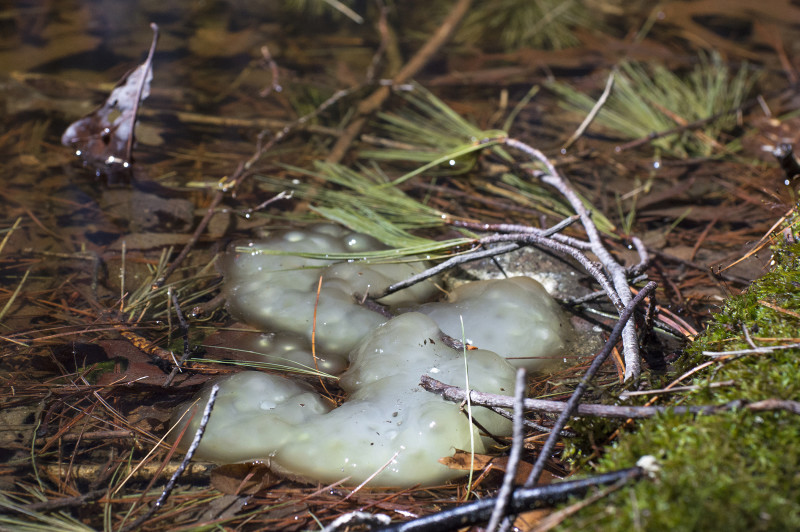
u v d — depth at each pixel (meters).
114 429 1.09
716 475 1.02
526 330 1.14
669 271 1.20
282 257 1.19
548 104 1.38
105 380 1.11
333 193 1.24
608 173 1.29
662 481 1.02
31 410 1.10
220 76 1.39
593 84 1.41
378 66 1.43
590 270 1.13
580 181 1.28
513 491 1.03
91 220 1.21
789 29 1.63
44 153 1.27
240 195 1.25
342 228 1.22
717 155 1.30
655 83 1.41
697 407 1.05
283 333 1.15
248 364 1.13
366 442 1.09
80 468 1.08
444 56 1.46
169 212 1.22
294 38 1.49
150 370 1.12
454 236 1.22
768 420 1.04
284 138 1.31
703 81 1.42
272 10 1.62
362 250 1.21
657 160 1.30
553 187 1.27
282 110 1.35
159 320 1.15
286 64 1.42
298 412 1.10
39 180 1.24
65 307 1.15
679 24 1.66
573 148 1.32
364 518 1.04
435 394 1.10
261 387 1.11
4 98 1.32
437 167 1.29
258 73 1.40
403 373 1.12
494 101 1.38
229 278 1.18
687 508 1.02
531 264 1.20
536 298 1.16
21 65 1.37
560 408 1.07
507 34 1.58
